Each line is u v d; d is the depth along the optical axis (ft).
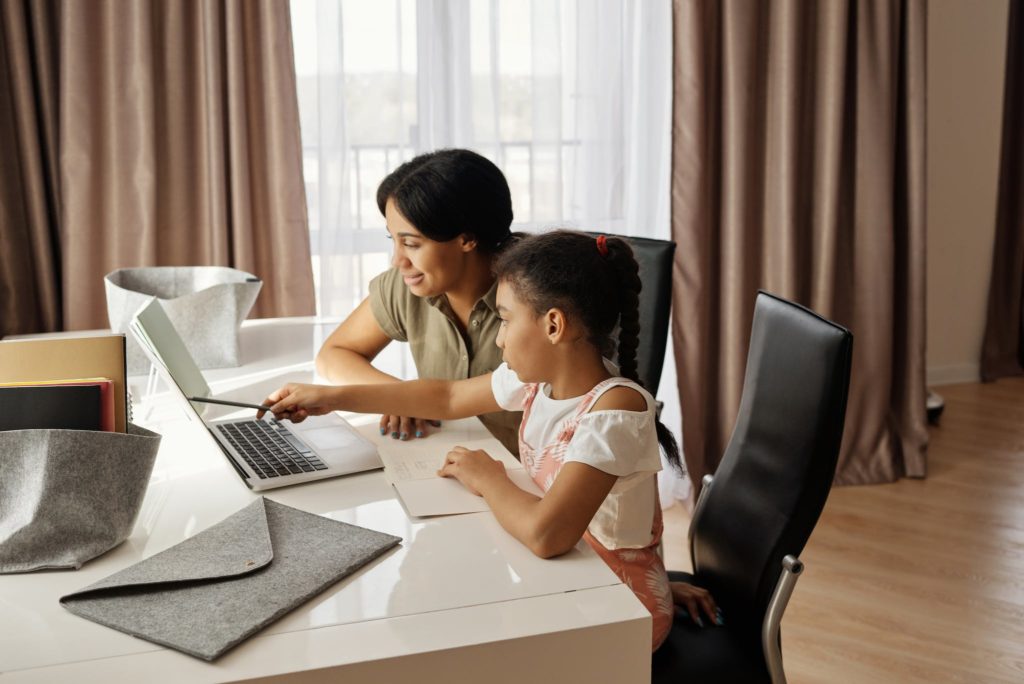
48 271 8.01
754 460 4.51
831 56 9.59
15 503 3.42
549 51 9.11
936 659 6.79
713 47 9.45
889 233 10.02
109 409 3.58
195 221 8.34
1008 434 11.41
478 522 3.77
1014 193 13.12
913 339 10.29
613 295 4.07
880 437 10.22
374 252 9.01
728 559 4.55
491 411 4.80
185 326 5.78
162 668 2.74
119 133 7.87
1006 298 13.46
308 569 3.29
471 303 5.21
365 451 4.50
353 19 8.63
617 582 3.29
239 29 7.99
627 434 3.79
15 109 7.71
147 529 3.69
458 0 8.79
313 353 6.24
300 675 2.74
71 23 7.61
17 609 3.07
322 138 8.66
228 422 4.92
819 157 9.84
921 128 10.00
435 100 8.93
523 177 9.33
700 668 4.22
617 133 9.43
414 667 2.84
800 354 4.27
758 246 9.94
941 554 8.44
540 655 2.97
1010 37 12.57
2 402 3.47
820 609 7.48
